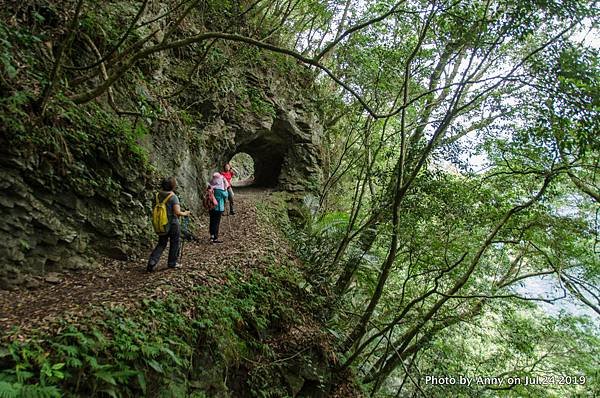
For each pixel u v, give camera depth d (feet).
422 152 29.12
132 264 23.89
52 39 23.36
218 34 19.76
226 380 18.99
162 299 17.98
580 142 20.04
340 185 70.69
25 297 17.02
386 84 36.29
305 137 61.46
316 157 63.93
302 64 65.46
